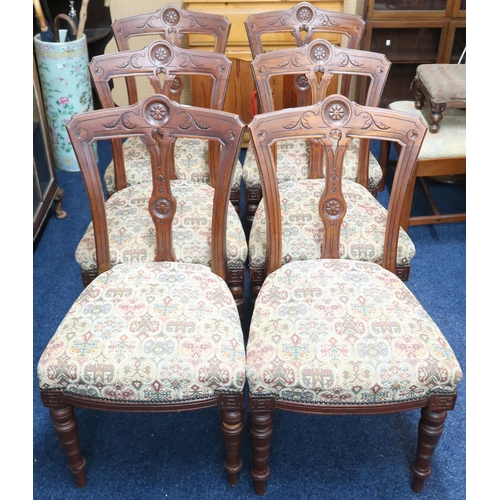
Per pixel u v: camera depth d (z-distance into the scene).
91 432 1.56
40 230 2.42
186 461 1.48
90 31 2.88
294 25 1.91
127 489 1.42
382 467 1.47
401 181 1.35
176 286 1.35
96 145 2.94
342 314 1.27
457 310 1.97
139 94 3.27
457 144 2.07
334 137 1.30
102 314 1.27
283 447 1.52
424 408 1.26
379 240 1.55
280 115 1.27
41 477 1.45
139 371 1.16
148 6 2.97
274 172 1.33
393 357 1.18
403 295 1.34
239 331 1.28
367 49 2.84
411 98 3.11
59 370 1.17
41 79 2.63
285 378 1.17
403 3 2.76
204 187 1.76
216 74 1.67
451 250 2.30
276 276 1.41
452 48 2.96
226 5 2.52
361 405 1.19
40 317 1.95
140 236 1.54
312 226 1.58
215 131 1.26
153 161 1.31
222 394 1.21
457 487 1.42
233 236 1.59
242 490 1.41
